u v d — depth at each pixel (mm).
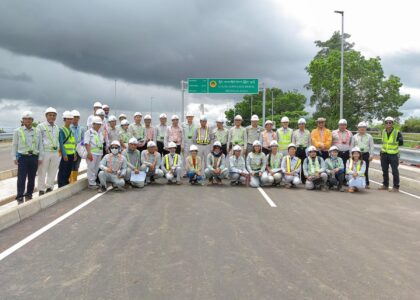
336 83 45062
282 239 6289
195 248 5746
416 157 18469
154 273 4758
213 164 12586
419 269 5031
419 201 10125
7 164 18484
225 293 4188
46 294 4172
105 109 13367
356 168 11586
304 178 12914
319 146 12445
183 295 4137
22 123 9594
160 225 7113
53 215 7930
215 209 8594
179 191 11094
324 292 4246
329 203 9617
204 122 13625
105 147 12266
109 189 11375
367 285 4465
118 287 4344
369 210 8852
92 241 6094
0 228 6766
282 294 4176
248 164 12398
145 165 12062
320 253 5605
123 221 7418
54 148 10172
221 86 30391
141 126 13445
